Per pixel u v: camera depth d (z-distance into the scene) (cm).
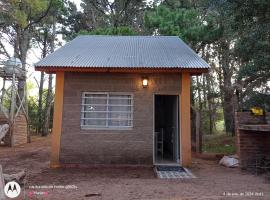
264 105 1204
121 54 1056
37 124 2475
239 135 915
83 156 949
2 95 1783
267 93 1288
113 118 973
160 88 975
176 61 973
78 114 962
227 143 1619
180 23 1520
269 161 860
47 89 2661
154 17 1558
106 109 973
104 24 2538
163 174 824
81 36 1323
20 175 670
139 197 559
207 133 2225
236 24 1139
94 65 922
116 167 941
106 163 948
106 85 975
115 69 931
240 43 1180
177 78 978
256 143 902
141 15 2431
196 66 926
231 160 970
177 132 1003
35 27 2575
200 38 1442
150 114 967
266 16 1059
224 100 1959
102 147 953
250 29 1108
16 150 1409
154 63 948
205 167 959
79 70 942
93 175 824
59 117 959
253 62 1171
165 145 1323
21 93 1895
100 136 958
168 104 1266
